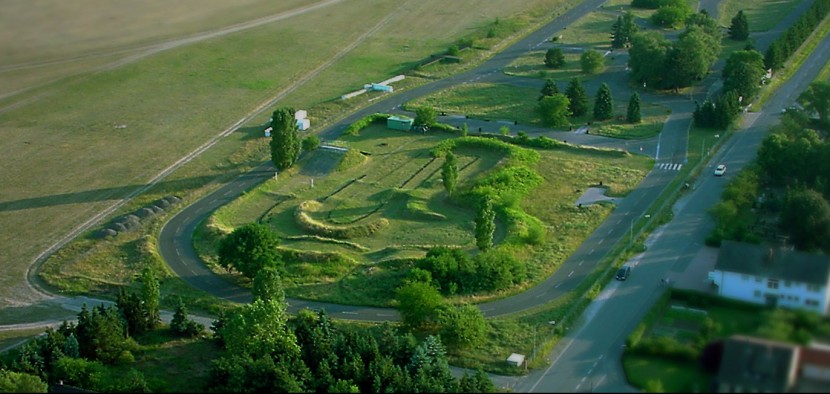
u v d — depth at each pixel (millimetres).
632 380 125312
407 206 188500
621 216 182625
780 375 89062
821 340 90562
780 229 164375
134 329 146750
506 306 152000
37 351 135750
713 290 138375
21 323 152875
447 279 156875
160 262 170750
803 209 158750
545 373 131125
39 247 178500
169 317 152875
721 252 131625
